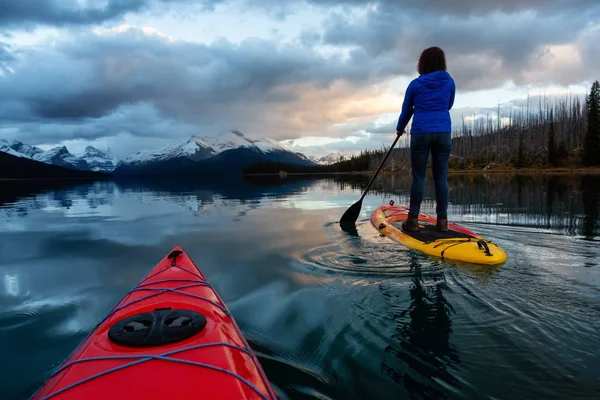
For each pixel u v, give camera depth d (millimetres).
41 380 2215
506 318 2705
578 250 4590
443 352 2301
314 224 7398
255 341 2520
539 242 5051
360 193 16156
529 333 2479
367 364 2211
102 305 3426
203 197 15844
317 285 3615
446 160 5469
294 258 4660
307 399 1909
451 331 2557
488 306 2922
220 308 2400
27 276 4387
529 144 75875
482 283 3438
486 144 92125
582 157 50500
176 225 7852
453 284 3453
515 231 5855
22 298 3635
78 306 3408
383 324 2713
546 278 3521
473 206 9609
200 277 2963
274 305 3152
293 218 8344
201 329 1924
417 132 5441
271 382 2057
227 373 1584
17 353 2539
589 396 1855
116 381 1509
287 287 3596
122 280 4160
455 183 21625
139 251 5535
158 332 1831
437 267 4020
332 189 19656
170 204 12812
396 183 25453
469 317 2752
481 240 4574
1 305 3455
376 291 3377
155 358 1655
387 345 2416
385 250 4887
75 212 10828
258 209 10422
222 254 5074
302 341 2510
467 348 2338
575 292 3148
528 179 24344
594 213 7691
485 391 1924
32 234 7227
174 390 1452
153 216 9453
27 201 15375
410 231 5645
